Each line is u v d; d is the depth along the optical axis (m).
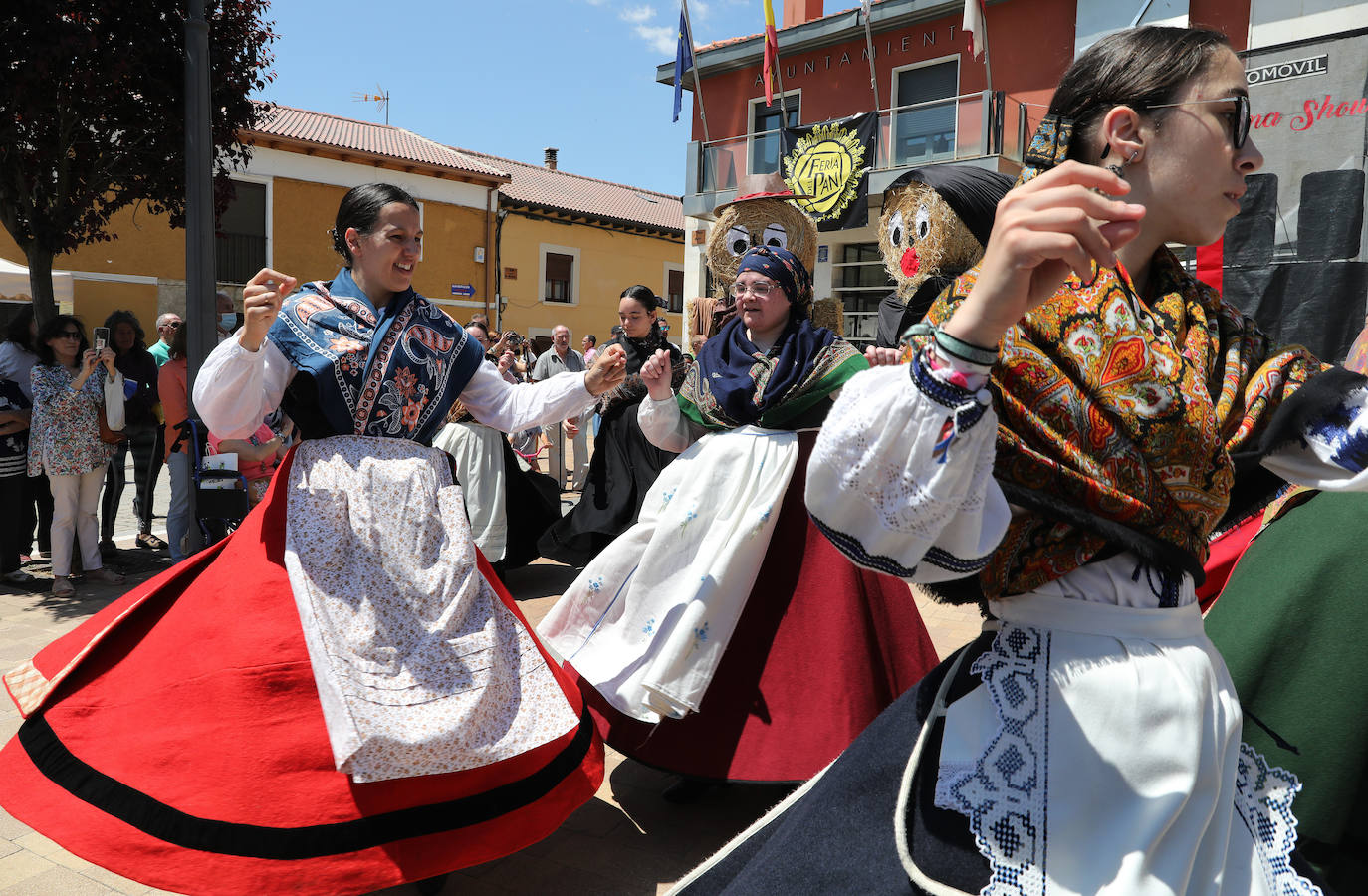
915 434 0.94
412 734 2.02
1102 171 0.91
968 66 13.22
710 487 2.80
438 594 2.28
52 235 7.02
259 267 19.58
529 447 9.87
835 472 1.00
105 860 1.93
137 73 6.36
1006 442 1.06
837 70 14.84
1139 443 1.08
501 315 24.12
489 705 2.19
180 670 2.15
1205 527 1.15
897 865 1.08
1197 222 1.17
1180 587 1.12
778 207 4.64
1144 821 1.01
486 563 2.51
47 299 7.24
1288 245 3.23
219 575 2.28
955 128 12.16
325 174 20.28
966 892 1.03
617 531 5.20
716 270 4.73
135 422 6.86
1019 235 0.88
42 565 6.33
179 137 6.84
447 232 22.61
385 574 2.24
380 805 2.02
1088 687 1.05
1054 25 12.34
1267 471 1.33
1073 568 1.10
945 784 1.08
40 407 5.51
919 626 2.80
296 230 19.95
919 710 1.19
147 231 18.12
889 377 1.00
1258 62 3.25
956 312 1.01
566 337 10.22
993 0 12.64
